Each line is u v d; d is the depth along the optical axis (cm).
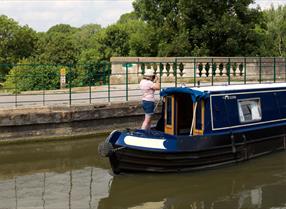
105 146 1223
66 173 1312
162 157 1244
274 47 4928
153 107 1459
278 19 5969
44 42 7569
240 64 2458
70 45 6700
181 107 1427
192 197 1105
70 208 1030
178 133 1422
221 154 1348
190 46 3569
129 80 2639
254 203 1062
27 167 1376
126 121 1886
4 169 1352
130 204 1059
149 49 4100
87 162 1430
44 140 1711
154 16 3969
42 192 1143
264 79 2720
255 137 1467
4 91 2681
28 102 1853
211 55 3603
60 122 1733
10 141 1659
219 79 2594
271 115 1571
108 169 1351
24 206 1040
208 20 3547
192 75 2570
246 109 1488
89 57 6600
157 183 1206
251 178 1254
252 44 3666
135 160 1240
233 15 3650
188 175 1274
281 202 1069
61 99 1975
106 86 2528
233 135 1383
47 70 2630
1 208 1025
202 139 1299
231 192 1141
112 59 2650
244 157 1421
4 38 7444
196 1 3575
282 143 1579
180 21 3681
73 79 2678
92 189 1165
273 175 1283
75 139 1756
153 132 1281
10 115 1645
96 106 1802
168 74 2367
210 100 1374
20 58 7288
